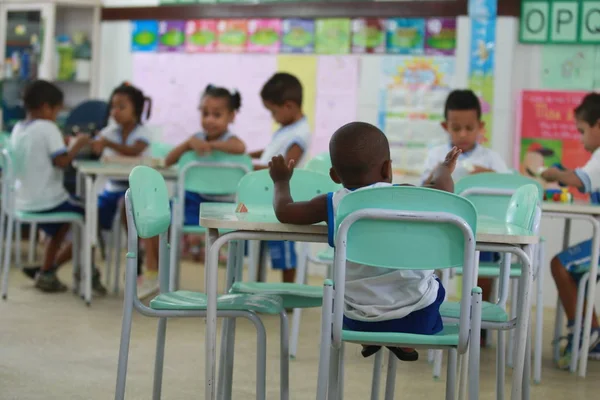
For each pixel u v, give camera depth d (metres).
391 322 3.38
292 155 7.25
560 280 5.94
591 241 5.88
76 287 7.70
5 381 4.86
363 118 9.13
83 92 10.64
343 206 3.19
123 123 8.23
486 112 8.56
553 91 8.33
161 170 7.30
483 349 6.35
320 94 9.30
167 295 3.94
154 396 4.14
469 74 8.63
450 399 3.73
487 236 3.37
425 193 3.15
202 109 7.37
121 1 10.29
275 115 7.41
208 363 3.49
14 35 10.55
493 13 8.51
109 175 7.14
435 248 3.21
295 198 5.03
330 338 3.22
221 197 7.29
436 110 8.84
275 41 9.50
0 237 7.88
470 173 6.44
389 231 3.20
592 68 8.28
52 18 10.30
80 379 4.96
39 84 7.57
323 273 9.36
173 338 6.10
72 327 6.34
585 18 8.26
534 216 3.90
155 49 10.10
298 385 5.04
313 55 9.33
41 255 9.76
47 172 7.42
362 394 4.91
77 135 9.09
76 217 7.43
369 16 9.06
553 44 8.37
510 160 8.54
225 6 9.73
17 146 7.41
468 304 3.21
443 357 5.98
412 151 8.94
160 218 3.99
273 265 7.27
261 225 3.40
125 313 3.68
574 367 5.73
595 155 6.16
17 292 7.62
